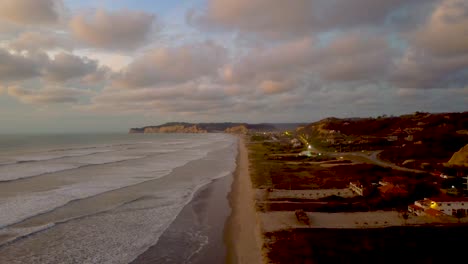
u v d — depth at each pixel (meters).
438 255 24.50
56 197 44.09
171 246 29.19
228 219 36.94
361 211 36.84
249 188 52.97
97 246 28.62
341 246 26.75
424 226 31.19
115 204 41.84
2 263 25.02
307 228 31.67
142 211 39.41
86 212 38.12
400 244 26.72
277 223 33.78
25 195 44.84
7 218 34.94
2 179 55.53
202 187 53.91
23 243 28.77
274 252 26.50
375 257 24.44
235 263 25.70
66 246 28.44
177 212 39.38
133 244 29.34
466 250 25.23
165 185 54.75
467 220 32.66
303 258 24.81
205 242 30.22
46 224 33.31
